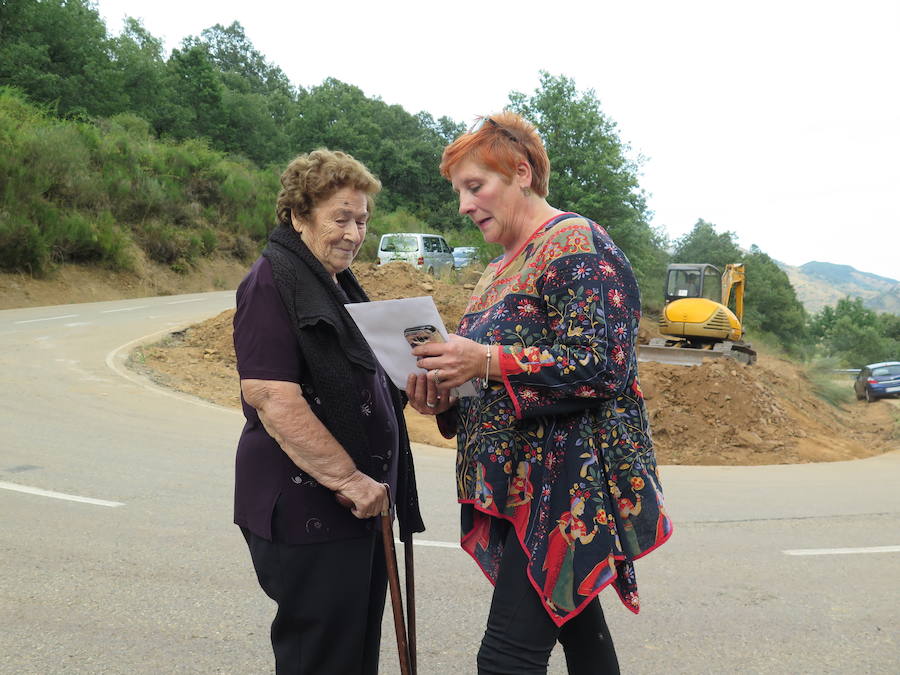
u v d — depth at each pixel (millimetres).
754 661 3129
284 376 1889
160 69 50719
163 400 8883
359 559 2039
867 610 3773
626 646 3246
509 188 1976
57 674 2682
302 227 2064
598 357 1774
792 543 5098
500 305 1965
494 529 2008
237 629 3127
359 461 1984
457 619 3406
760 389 12469
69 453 6188
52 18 37875
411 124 94562
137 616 3205
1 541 4023
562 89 27172
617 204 27578
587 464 1863
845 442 11945
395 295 14648
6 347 11656
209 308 19453
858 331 83500
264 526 1963
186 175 32844
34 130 24859
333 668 2033
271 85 101438
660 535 1891
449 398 2014
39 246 22578
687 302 18453
